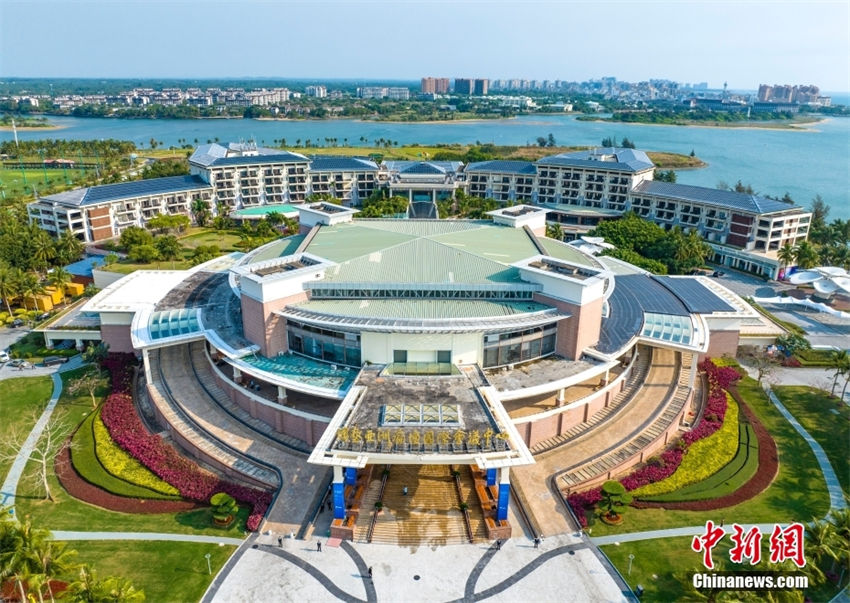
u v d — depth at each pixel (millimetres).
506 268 89438
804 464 76125
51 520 65000
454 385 73000
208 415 81312
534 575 57562
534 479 70000
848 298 140750
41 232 149500
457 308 81750
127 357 101750
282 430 77562
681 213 182875
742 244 166750
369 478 69438
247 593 55281
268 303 80000
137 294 109625
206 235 185875
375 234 105938
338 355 80375
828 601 55344
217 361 91000
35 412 88000
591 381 85812
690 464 74500
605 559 59625
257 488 69625
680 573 57031
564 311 81375
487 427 64062
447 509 65438
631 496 65625
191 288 107188
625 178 195875
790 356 106188
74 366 103188
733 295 112938
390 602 54438
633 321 92938
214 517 63750
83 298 124000
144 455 75312
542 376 77625
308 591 55562
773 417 87438
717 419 84312
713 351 104625
